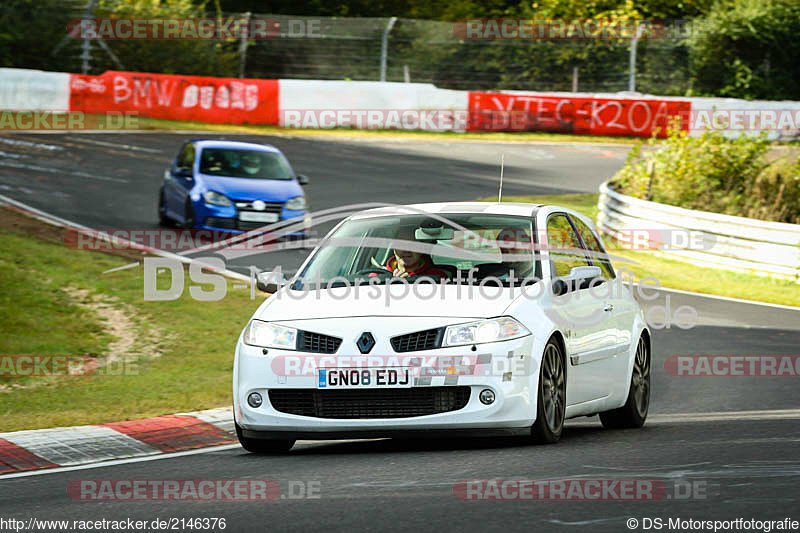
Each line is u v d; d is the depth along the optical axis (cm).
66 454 2722
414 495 1981
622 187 9438
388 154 12200
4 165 9694
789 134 14038
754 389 3838
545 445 2594
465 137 14188
